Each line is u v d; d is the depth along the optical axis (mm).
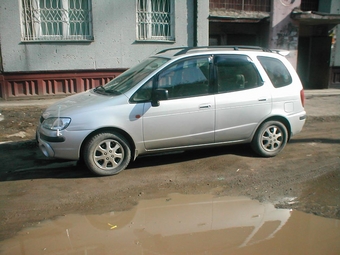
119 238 3770
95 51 10922
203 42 11969
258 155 6277
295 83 6332
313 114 9828
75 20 10648
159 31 11594
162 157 6258
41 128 5367
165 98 5285
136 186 5070
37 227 3967
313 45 14344
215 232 3898
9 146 6910
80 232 3875
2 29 9984
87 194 4805
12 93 10383
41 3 10250
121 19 11008
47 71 10555
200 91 5684
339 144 7145
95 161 5297
